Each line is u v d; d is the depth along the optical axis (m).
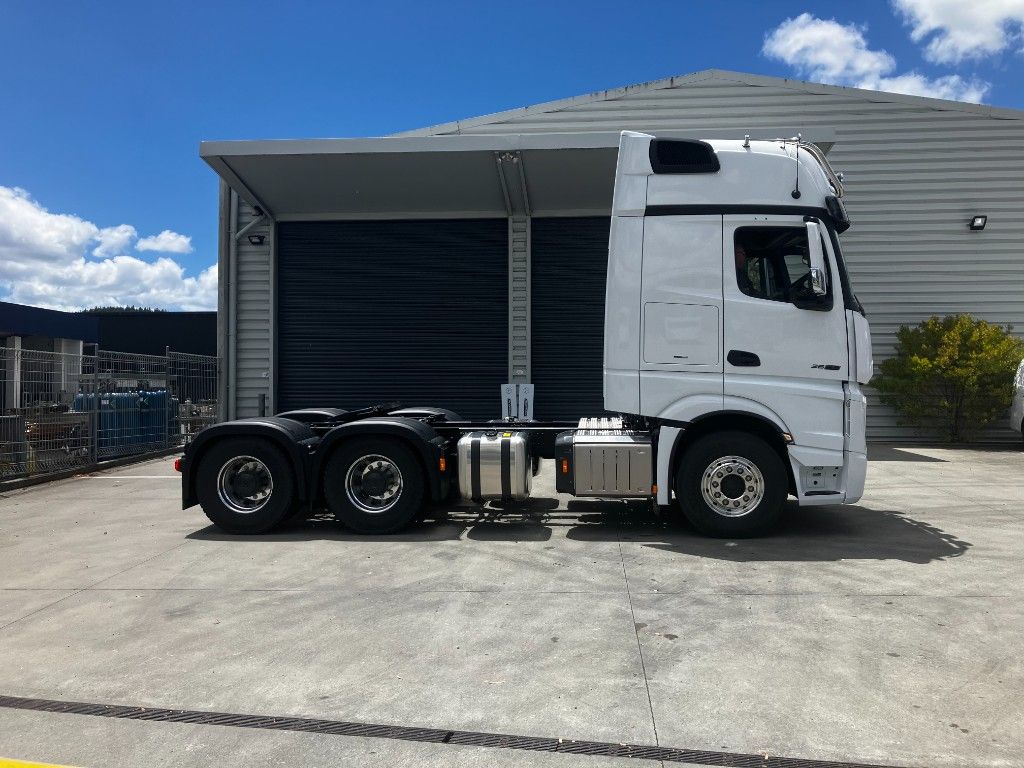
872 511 7.78
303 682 3.70
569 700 3.46
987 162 14.06
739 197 6.38
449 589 5.16
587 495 6.65
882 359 14.28
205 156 11.80
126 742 3.14
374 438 6.85
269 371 14.06
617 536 6.73
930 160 14.16
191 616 4.68
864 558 5.88
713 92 14.44
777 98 14.34
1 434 10.05
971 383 13.01
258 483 7.00
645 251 6.45
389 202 13.51
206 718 3.34
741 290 6.34
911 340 13.66
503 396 12.93
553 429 7.29
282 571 5.70
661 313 6.42
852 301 6.34
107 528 7.37
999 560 5.80
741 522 6.43
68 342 30.33
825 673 3.71
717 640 4.16
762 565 5.68
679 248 6.41
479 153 11.74
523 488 6.90
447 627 4.41
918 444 14.02
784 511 7.79
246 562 5.98
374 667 3.86
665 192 6.45
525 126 14.70
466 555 6.11
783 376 6.29
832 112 14.27
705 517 6.47
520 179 12.48
